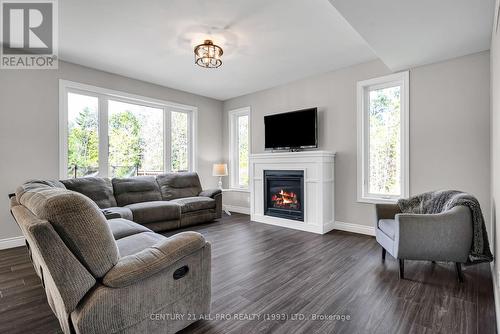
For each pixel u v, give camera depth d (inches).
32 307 73.0
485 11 84.4
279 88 191.6
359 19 89.4
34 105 135.6
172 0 91.8
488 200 113.5
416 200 108.0
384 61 125.2
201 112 219.3
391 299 76.2
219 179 229.5
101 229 49.1
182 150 210.8
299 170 160.9
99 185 147.3
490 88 109.7
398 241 88.0
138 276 51.4
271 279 90.3
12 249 125.0
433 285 84.8
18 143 131.0
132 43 125.1
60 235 46.5
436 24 92.7
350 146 154.9
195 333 61.3
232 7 96.0
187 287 61.4
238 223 179.0
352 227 154.5
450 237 84.4
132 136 180.9
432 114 127.6
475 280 88.1
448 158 123.3
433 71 127.4
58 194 47.3
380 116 148.1
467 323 64.3
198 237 63.2
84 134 156.6
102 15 101.3
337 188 160.7
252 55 139.1
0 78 126.4
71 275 45.3
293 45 127.2
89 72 155.6
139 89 179.5
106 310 48.3
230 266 102.0
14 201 70.1
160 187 180.4
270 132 189.3
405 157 135.5
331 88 163.3
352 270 97.6
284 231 156.5
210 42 122.7
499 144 71.0
